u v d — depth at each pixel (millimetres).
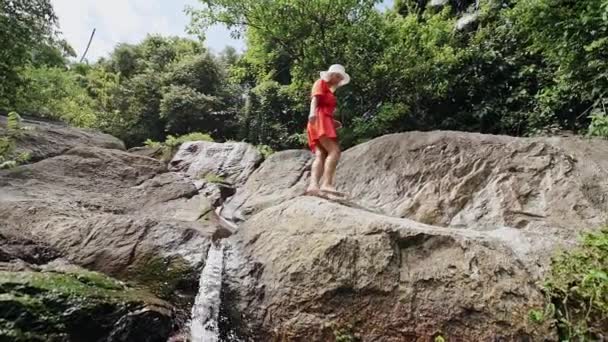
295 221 3943
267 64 12000
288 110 13742
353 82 9727
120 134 17578
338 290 3320
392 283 3279
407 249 3506
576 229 4160
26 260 3861
